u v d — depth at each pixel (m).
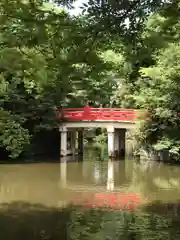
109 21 5.31
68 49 5.65
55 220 11.84
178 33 6.01
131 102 34.16
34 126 31.12
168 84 22.44
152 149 30.25
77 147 38.25
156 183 19.98
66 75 5.89
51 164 28.31
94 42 5.60
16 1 5.33
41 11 5.34
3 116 10.98
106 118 31.56
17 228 10.90
